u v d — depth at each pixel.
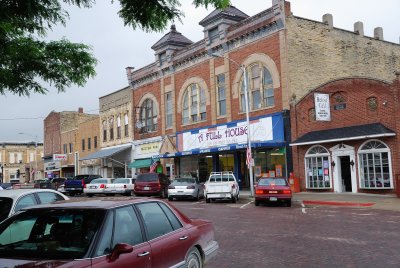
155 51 41.06
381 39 34.72
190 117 37.03
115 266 4.59
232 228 13.77
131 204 5.59
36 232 4.98
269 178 22.27
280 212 18.33
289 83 28.56
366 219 15.17
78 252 4.50
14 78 6.98
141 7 5.82
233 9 34.19
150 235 5.62
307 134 27.08
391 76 34.75
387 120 23.38
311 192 26.69
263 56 30.38
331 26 31.44
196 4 5.97
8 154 85.69
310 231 12.70
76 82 7.60
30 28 6.50
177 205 23.09
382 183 23.38
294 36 29.33
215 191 24.25
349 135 24.12
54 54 7.26
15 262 4.29
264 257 9.34
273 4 29.36
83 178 38.34
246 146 28.52
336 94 25.88
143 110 43.50
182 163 37.75
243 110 32.03
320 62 30.33
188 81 37.31
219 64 34.09
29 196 8.99
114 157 47.62
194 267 6.63
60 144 61.47
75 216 5.02
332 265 8.45
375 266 8.31
